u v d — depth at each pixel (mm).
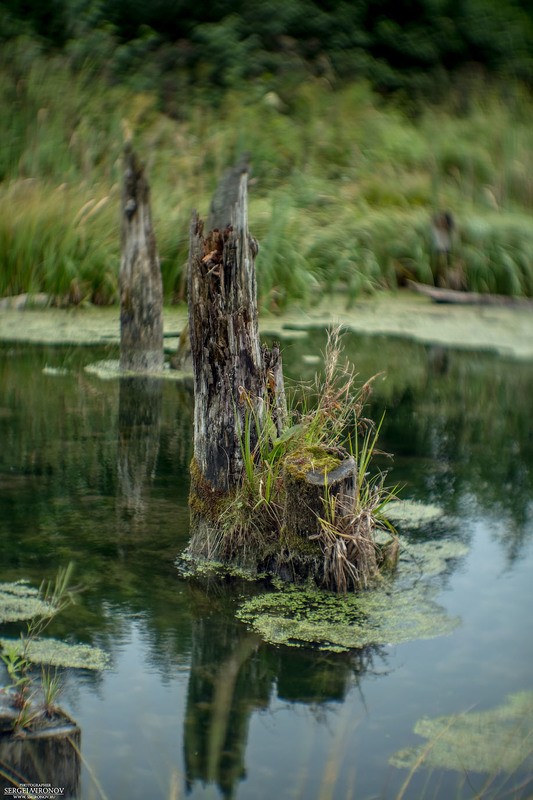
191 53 15930
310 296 10898
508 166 13531
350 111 14867
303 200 12133
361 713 3098
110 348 8906
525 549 4484
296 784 2736
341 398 7023
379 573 4117
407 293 11664
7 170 12273
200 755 2857
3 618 3621
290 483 3963
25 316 10062
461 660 3436
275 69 16156
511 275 11359
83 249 10516
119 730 2963
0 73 13914
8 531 4480
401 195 12648
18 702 2854
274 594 3898
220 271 4121
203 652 3432
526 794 2715
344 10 17078
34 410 6730
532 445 6238
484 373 8391
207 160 12727
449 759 2873
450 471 5645
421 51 17109
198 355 4199
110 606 3754
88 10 16234
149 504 4879
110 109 13695
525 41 17891
